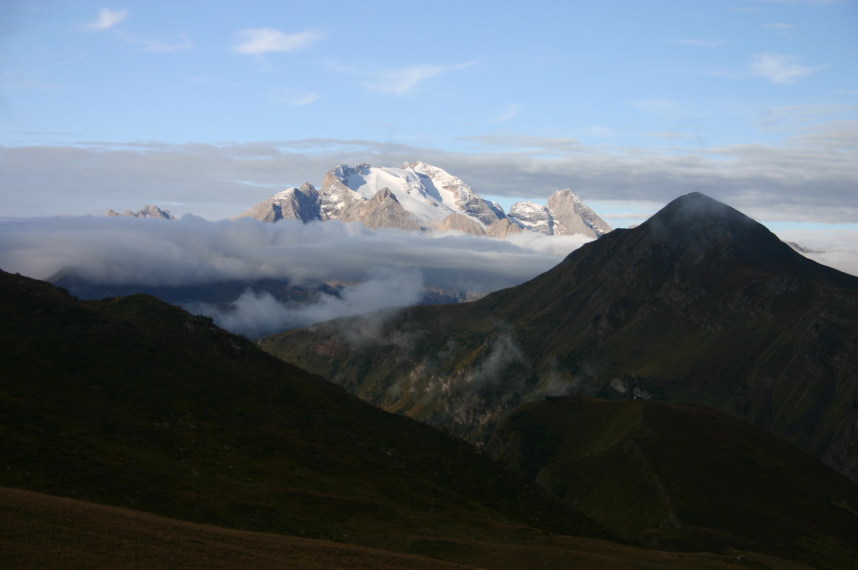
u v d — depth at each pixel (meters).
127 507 57.69
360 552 56.19
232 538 52.41
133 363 93.62
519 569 64.06
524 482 106.62
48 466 59.94
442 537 71.75
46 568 38.19
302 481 78.19
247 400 97.31
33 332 89.62
